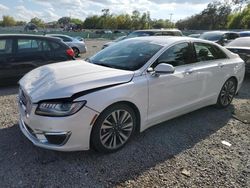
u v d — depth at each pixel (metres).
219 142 3.92
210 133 4.21
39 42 6.94
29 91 3.21
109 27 90.75
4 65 6.43
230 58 5.27
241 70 5.48
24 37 6.72
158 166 3.21
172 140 3.90
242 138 4.09
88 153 3.40
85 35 42.50
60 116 2.93
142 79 3.54
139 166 3.19
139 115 3.61
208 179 3.01
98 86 3.15
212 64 4.71
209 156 3.50
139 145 3.69
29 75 3.85
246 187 2.89
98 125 3.18
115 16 91.31
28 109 3.15
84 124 3.04
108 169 3.09
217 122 4.68
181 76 4.04
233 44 8.66
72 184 2.80
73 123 2.96
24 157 3.25
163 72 3.57
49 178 2.88
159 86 3.74
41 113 2.97
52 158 3.25
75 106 2.96
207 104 4.89
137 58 3.85
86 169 3.07
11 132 3.91
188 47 4.35
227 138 4.07
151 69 3.69
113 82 3.29
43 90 3.11
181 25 88.50
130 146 3.64
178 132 4.18
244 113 5.19
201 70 4.41
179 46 4.21
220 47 5.12
